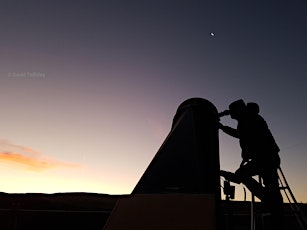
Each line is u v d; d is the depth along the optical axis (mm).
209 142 3807
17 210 4863
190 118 4125
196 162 3285
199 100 4680
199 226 2439
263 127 4379
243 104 4582
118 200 3035
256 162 4211
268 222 4324
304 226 3789
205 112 4430
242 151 4465
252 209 4141
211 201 2764
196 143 3596
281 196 4035
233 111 4633
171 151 3506
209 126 4184
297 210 3896
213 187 3092
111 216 2738
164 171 3252
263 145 4230
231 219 3980
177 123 4164
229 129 4648
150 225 2514
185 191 2975
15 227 4754
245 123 4441
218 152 3965
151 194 2992
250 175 4281
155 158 3500
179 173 3188
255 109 4570
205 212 2600
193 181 3072
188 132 3805
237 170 4340
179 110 4734
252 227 4027
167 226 2475
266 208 4168
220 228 2568
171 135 3836
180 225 2473
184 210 2654
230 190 4102
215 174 3396
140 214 2678
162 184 3107
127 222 2600
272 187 4086
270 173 4141
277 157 4230
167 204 2768
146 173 3316
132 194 3084
